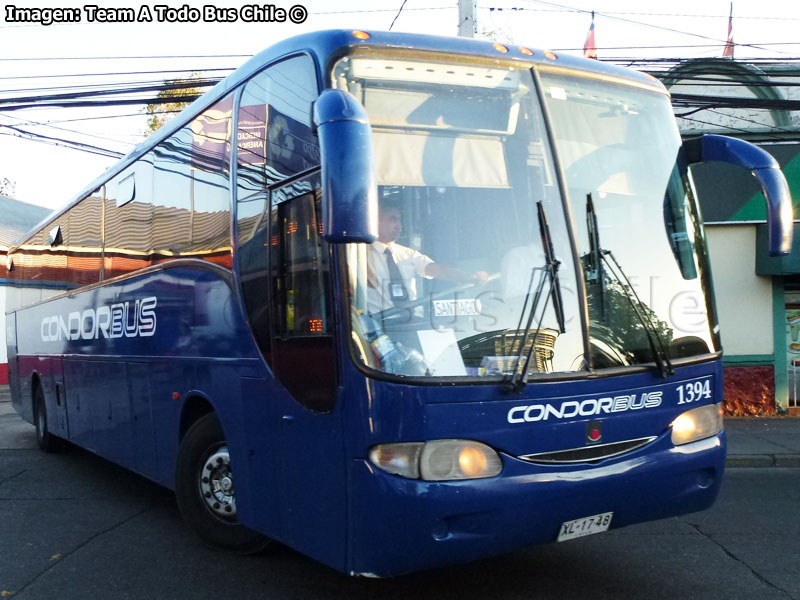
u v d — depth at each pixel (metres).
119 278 7.54
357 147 3.64
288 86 4.69
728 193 12.62
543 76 4.78
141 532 6.43
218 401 5.47
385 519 3.89
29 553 5.86
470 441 3.97
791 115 13.54
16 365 12.42
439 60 4.52
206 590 5.02
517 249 4.36
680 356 4.71
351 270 4.09
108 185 8.02
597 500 4.26
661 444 4.55
